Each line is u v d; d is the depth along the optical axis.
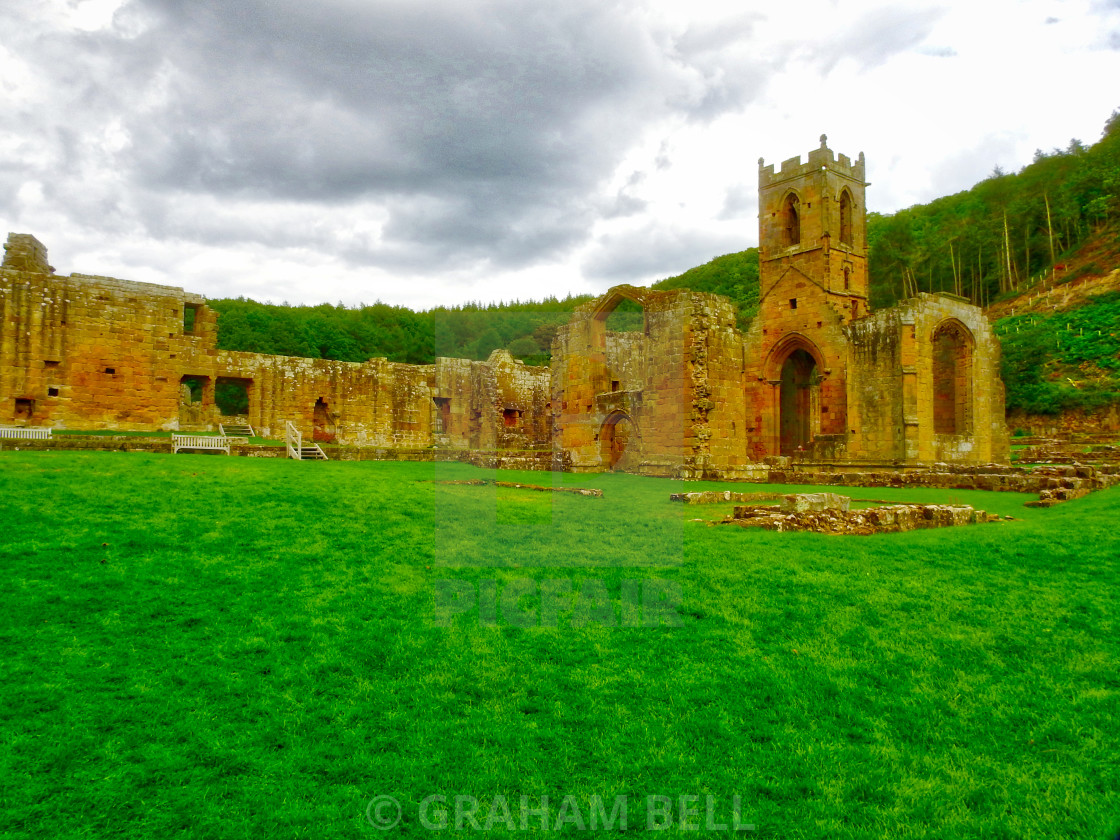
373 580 9.50
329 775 5.09
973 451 38.12
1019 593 9.23
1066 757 5.35
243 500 13.59
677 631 7.87
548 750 5.46
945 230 94.00
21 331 27.98
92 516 11.47
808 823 4.57
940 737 5.64
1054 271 78.75
